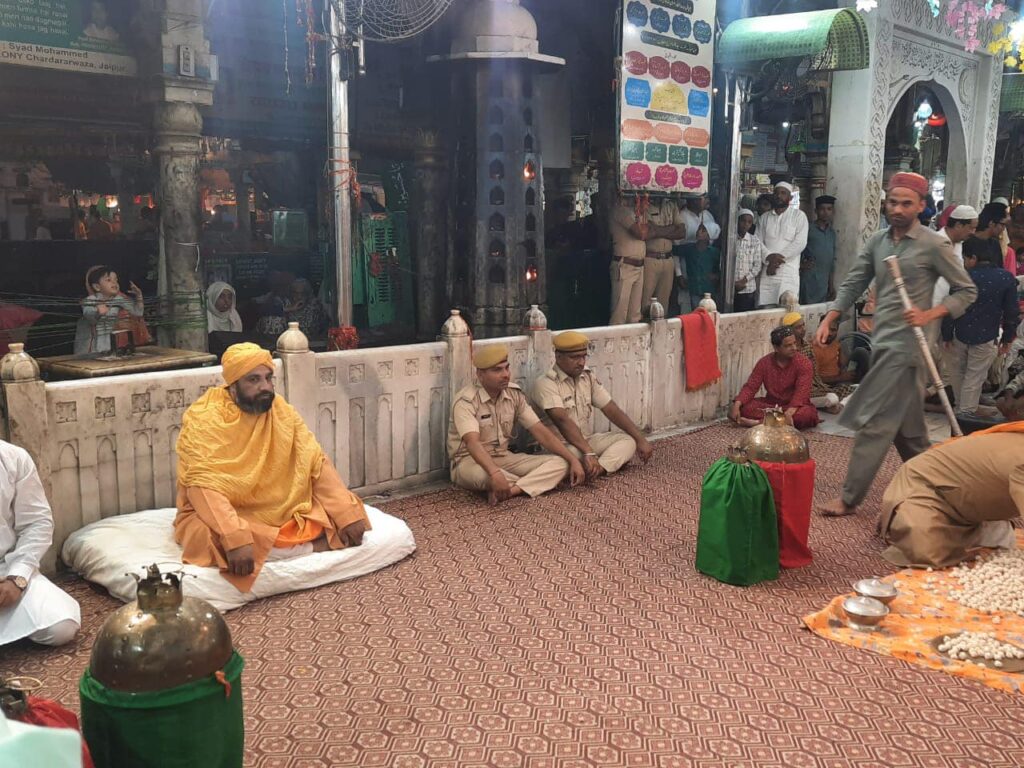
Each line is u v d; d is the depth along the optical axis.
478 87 7.41
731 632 3.54
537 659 3.31
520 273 7.60
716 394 7.58
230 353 3.85
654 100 8.28
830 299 10.34
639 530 4.76
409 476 5.43
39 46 6.28
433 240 8.91
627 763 2.65
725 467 4.07
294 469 4.00
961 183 12.55
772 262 9.30
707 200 9.80
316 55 8.01
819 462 6.20
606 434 5.99
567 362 5.72
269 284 8.93
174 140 6.61
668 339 7.00
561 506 5.15
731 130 8.84
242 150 8.78
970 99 12.35
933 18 10.82
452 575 4.12
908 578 4.02
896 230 4.73
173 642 2.07
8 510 3.32
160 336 6.84
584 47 9.48
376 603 3.80
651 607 3.78
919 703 2.99
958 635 3.40
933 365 4.60
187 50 6.46
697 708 2.97
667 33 8.29
